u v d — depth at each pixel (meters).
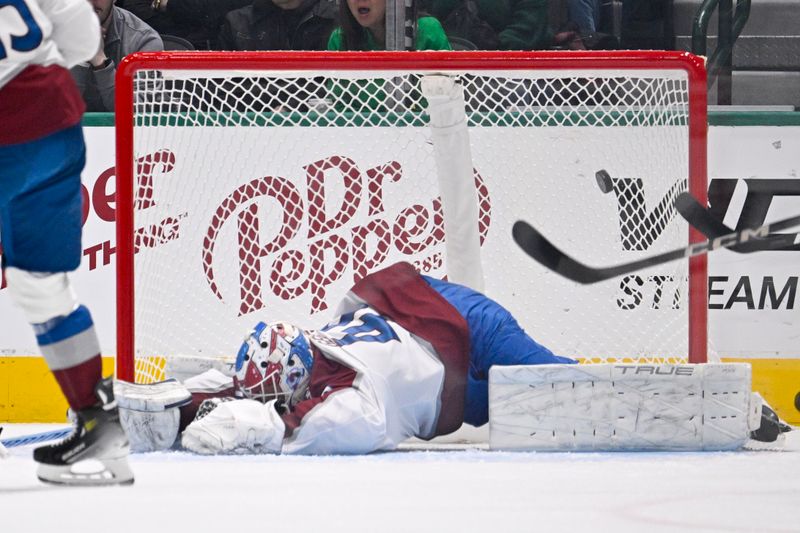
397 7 20.56
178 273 19.38
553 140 19.77
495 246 19.86
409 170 20.22
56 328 10.83
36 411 21.78
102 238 21.73
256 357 14.80
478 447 16.14
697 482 11.31
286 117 20.16
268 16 23.66
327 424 14.09
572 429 14.75
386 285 15.69
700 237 17.19
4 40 10.32
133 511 9.06
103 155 21.80
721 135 21.77
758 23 23.12
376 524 8.39
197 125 19.58
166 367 17.02
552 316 19.73
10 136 10.53
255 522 8.46
